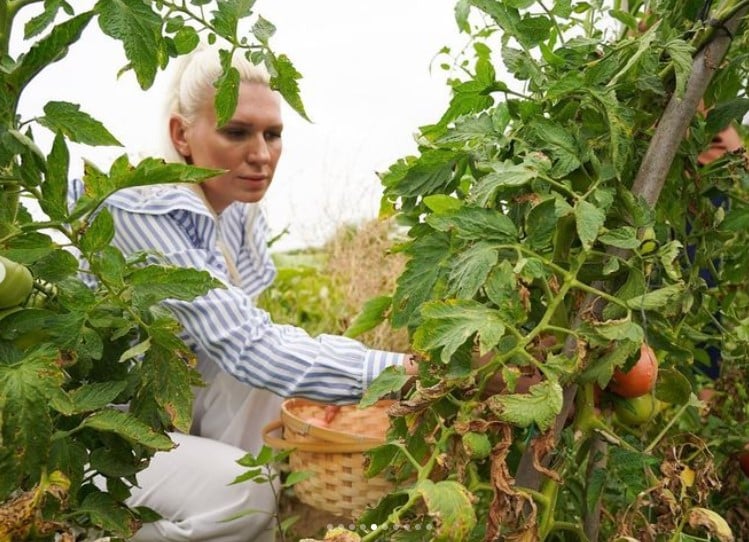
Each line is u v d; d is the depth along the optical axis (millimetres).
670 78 1190
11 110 976
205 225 1821
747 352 1438
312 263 3971
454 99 1224
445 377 980
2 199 988
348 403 1665
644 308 1004
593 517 1211
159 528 2018
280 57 1093
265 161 1950
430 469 940
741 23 1269
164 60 1123
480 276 971
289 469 2301
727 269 1430
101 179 935
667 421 1475
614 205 1109
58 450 995
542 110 1195
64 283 1022
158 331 1042
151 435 989
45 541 962
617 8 1491
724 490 1425
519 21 1172
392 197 1323
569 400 1081
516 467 1221
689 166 1315
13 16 1013
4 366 916
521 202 1067
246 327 1665
